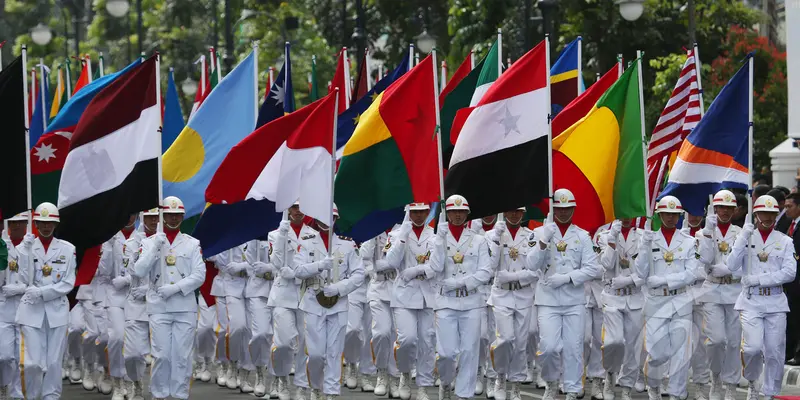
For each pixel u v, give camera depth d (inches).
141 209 1160.2
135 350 1221.1
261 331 1309.1
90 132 1154.7
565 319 1162.6
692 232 1304.1
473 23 2600.9
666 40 2669.8
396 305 1216.2
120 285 1283.2
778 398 1250.0
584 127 1228.5
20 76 1127.0
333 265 1182.9
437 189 1167.0
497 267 1224.2
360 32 2113.7
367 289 1364.4
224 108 1375.5
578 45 1429.6
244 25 3649.1
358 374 1386.6
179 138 1364.4
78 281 1202.0
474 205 1178.0
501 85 1168.2
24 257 1133.1
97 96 1163.9
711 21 2691.9
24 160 1132.5
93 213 1162.0
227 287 1360.7
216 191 1208.8
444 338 1159.6
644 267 1204.5
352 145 1166.3
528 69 1167.0
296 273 1173.7
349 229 1173.1
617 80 1225.4
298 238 1221.7
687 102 1379.2
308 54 3307.1
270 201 1298.0
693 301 1266.0
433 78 1167.0
